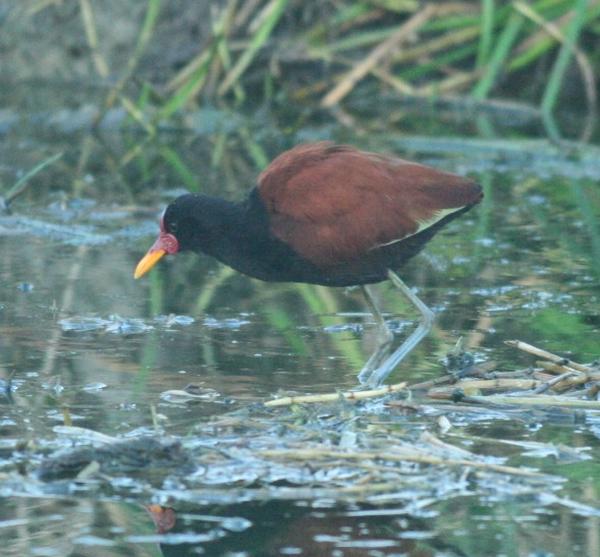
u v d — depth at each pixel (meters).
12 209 14.95
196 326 10.90
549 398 8.93
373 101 21.66
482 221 14.75
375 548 6.83
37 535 6.95
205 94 21.25
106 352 10.10
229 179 16.50
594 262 13.01
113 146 18.80
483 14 20.11
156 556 6.72
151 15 19.52
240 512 7.24
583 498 7.43
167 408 8.80
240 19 21.53
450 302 11.68
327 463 7.79
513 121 20.50
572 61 21.77
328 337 10.65
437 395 9.05
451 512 7.26
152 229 14.41
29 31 22.06
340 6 21.64
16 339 10.40
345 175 9.84
